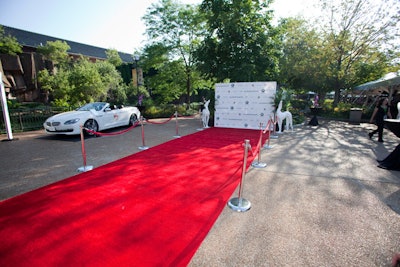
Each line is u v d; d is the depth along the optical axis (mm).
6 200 2980
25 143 6625
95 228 2342
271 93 9203
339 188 3443
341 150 5914
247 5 10820
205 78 12812
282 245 2117
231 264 1868
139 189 3332
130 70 26234
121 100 19500
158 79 17719
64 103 12547
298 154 5477
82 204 2861
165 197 3076
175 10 15594
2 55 16375
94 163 4652
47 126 7105
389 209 2807
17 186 3455
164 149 5867
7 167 4395
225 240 2182
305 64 15477
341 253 2016
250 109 9648
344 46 14297
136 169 4250
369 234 2299
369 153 5613
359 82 15742
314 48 15273
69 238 2172
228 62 11430
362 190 3373
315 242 2164
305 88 18438
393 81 11070
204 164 4582
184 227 2379
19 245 2072
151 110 16891
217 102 10234
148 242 2123
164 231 2303
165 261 1881
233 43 11266
